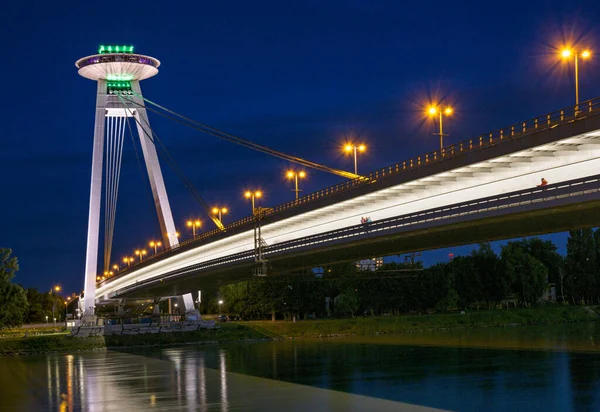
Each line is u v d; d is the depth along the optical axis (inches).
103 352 5895.7
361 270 5157.5
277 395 3120.1
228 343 6333.7
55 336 6264.8
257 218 4456.2
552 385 3218.5
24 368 4744.1
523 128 2672.2
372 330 6939.0
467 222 2878.9
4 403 3208.7
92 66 6963.6
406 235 3213.6
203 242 5497.1
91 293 6855.3
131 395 3243.1
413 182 3216.0
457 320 7421.3
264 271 4276.6
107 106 7096.5
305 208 4008.4
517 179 2783.0
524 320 7677.2
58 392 3481.8
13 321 6811.0
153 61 7165.4
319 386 3400.6
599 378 3371.1
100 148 6993.1
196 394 3191.4
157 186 7062.0
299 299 7431.1
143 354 5492.1
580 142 2480.3
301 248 3905.0
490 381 3395.7
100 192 6958.7
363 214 3700.8
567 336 5802.2
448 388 3233.3
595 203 2404.0
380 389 3260.3
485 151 2783.0
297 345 5777.6
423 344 5438.0
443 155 3073.3
